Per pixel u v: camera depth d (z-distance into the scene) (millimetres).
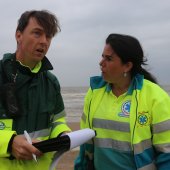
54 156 1114
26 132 1048
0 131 1054
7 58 1143
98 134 1230
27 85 1143
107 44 1213
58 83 1246
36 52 1116
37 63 1159
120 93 1239
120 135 1192
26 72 1136
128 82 1234
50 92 1203
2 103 1094
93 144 1272
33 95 1151
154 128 1178
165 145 1162
